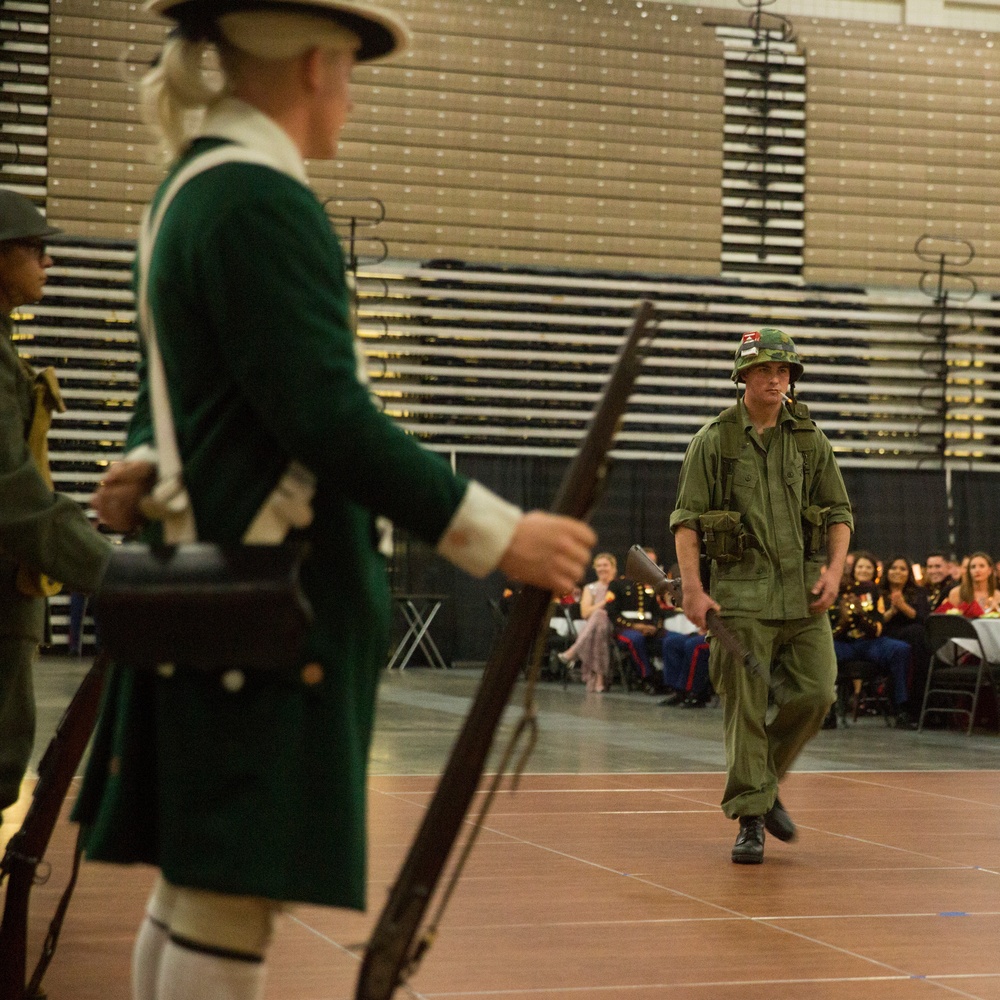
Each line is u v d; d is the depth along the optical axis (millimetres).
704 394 26172
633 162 26344
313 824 2389
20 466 4070
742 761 6996
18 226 4641
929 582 18688
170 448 2490
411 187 25688
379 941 2354
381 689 18734
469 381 25656
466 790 2408
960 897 6199
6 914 4121
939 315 26828
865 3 27500
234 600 2285
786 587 7188
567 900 6020
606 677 20078
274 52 2537
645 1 26500
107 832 2484
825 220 26781
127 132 24797
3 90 24500
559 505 2484
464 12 25875
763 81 26703
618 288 26156
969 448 26734
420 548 23969
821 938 5406
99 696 4148
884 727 15664
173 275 2445
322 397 2291
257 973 2484
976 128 27250
